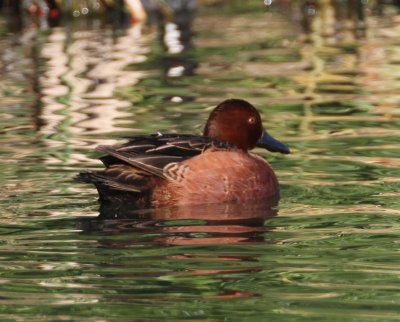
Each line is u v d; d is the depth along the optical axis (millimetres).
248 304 8609
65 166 13234
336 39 21891
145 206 11750
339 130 14992
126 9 25203
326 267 9531
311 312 8383
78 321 8250
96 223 11023
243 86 17828
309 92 17375
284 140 14562
